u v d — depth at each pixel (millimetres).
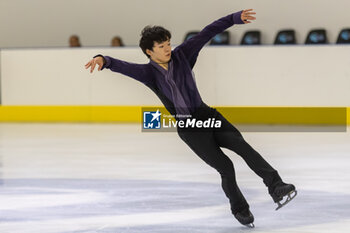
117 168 23922
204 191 18875
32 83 46312
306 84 41375
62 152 29125
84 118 45531
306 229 13875
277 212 15711
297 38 48188
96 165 24828
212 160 13547
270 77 41844
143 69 13227
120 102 44750
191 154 27859
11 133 38438
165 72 13188
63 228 14328
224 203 17031
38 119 46406
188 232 13836
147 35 13062
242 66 42188
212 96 42719
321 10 47562
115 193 18750
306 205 16500
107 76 44812
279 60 41688
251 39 46625
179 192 18766
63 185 20312
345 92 40812
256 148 29266
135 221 14977
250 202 17078
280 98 41812
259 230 13875
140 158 26719
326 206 16344
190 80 13305
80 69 45312
